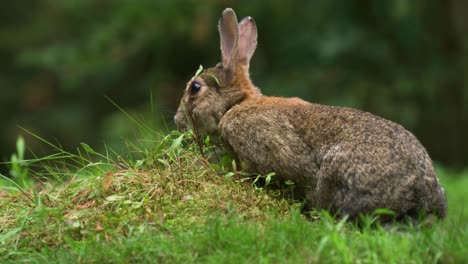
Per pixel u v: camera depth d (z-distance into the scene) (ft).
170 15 80.23
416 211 28.89
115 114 76.48
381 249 24.89
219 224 26.17
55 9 95.55
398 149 29.40
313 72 79.56
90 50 84.43
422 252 25.09
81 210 29.14
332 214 30.60
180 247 25.45
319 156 31.53
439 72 81.97
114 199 29.35
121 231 27.76
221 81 36.29
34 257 27.17
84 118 88.69
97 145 74.74
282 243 25.31
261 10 82.48
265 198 30.96
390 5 78.18
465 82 81.87
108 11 88.79
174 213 28.81
